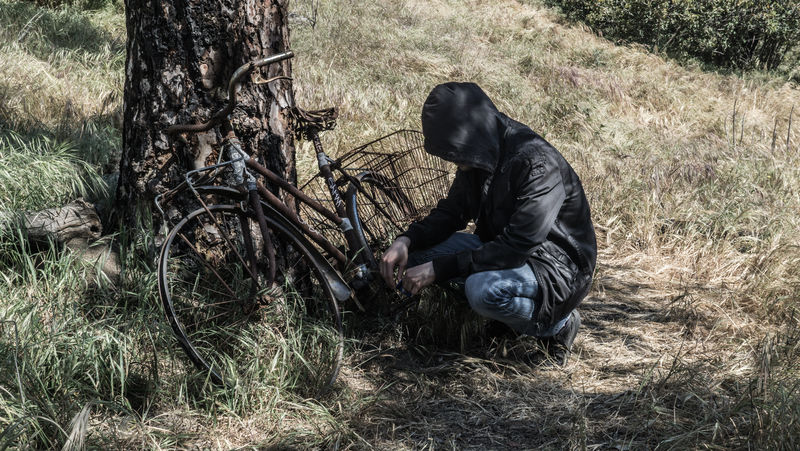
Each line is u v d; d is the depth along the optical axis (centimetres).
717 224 470
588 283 286
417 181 370
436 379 290
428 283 277
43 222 302
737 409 259
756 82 1120
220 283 289
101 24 780
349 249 312
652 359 314
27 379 230
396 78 780
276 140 304
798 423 237
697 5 1412
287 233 290
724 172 585
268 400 256
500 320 285
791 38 1423
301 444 240
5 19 677
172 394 252
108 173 392
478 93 267
